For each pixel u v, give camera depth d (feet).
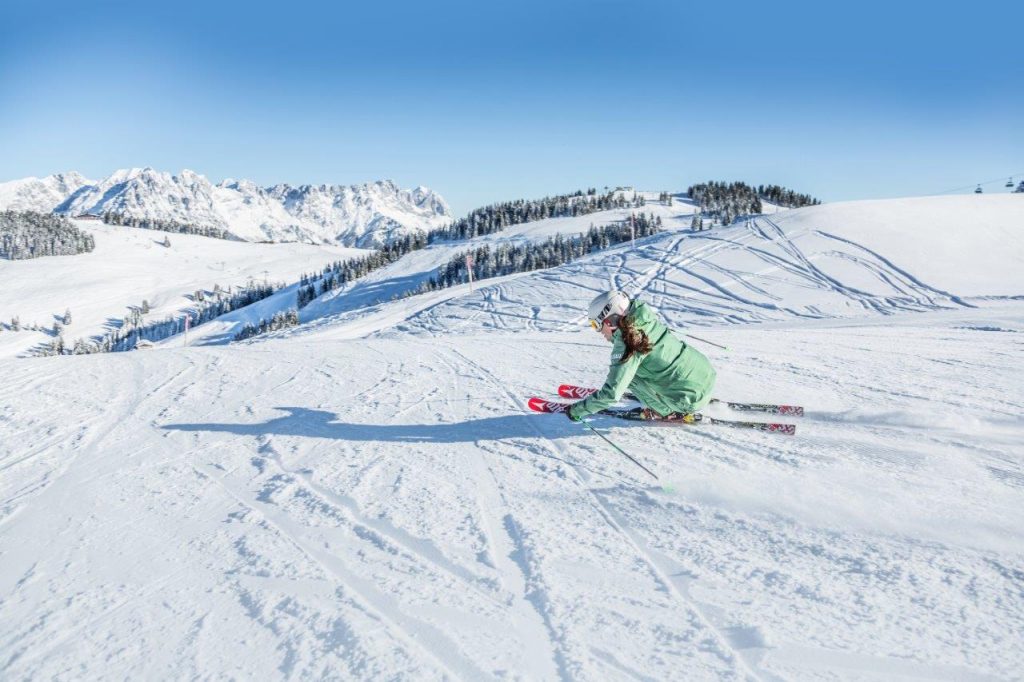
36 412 20.03
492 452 13.52
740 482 10.73
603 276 130.93
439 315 128.47
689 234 150.30
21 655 6.85
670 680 5.81
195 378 24.75
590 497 10.58
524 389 19.58
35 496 12.41
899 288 98.84
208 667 6.44
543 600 7.35
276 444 15.14
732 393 17.25
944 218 124.47
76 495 12.32
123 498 11.97
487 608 7.26
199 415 18.61
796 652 6.12
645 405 14.55
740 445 12.77
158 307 531.09
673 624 6.72
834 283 104.73
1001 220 121.39
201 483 12.62
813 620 6.64
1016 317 54.90
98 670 6.50
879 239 118.21
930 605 6.79
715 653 6.18
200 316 462.19
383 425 16.33
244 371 25.79
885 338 30.50
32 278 569.23
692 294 109.91
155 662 6.58
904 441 12.35
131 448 15.57
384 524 9.90
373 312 160.97
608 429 14.55
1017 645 6.05
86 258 640.99
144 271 634.43
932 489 9.93
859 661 5.94
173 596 8.00
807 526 8.91
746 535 8.76
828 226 127.85
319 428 16.34
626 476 11.46
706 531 8.97
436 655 6.38
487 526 9.62
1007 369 19.44
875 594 7.07
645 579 7.73
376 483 11.96
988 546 8.00
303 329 154.30
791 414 14.66
